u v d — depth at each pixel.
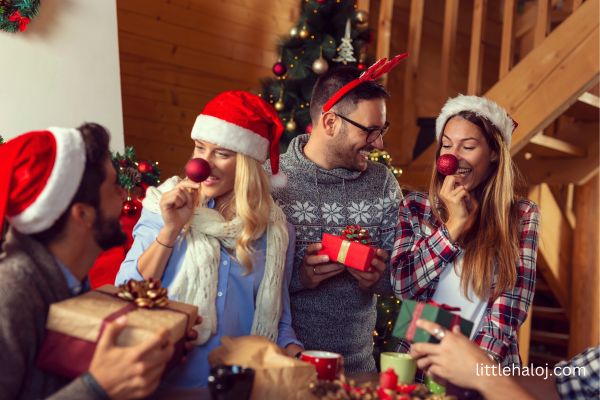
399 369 1.42
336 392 1.26
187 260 1.68
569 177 4.54
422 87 5.34
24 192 1.24
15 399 1.19
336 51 3.56
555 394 1.55
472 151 2.00
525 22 5.82
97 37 3.13
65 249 1.32
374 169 2.24
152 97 4.17
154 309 1.34
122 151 3.18
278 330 1.83
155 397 1.38
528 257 1.96
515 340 1.91
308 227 2.10
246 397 1.23
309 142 2.22
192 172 1.63
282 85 3.60
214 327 1.66
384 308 3.26
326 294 2.08
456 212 1.93
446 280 1.98
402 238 2.06
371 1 4.98
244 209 1.74
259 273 1.77
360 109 2.10
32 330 1.22
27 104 2.93
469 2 5.70
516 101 3.79
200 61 4.38
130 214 2.76
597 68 3.59
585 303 4.85
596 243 4.81
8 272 1.21
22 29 2.86
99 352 1.16
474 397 1.43
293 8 4.86
